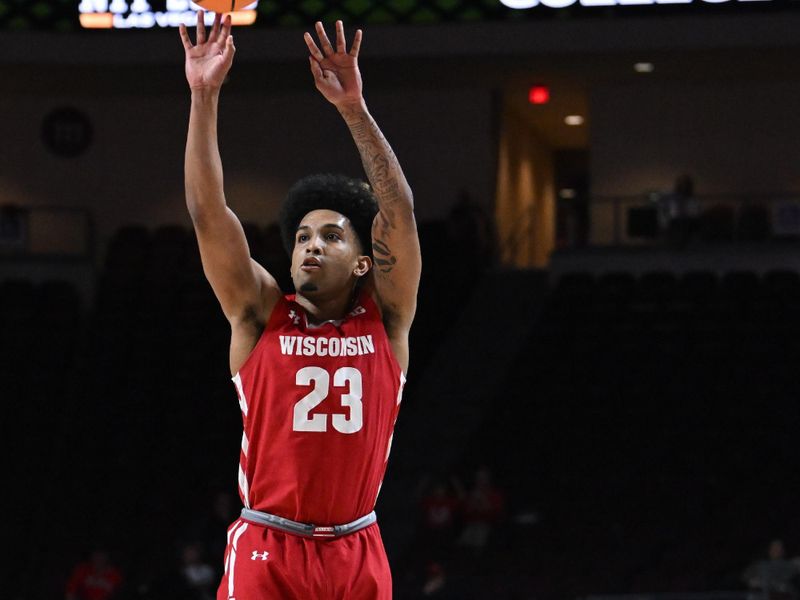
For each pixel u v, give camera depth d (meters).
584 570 20.17
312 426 5.09
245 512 5.21
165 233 29.81
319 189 5.38
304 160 33.12
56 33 28.55
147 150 33.25
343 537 5.15
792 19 27.08
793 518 20.92
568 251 28.75
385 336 5.32
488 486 21.72
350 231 5.33
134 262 28.98
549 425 23.95
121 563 21.81
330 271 5.23
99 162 33.25
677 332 25.27
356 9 28.50
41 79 30.62
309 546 5.09
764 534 20.64
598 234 32.28
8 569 21.92
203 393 25.31
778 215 29.11
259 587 5.03
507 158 34.44
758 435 22.89
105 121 33.34
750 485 21.88
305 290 5.23
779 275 26.67
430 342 27.39
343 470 5.10
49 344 26.25
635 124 32.44
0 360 25.84
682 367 24.50
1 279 28.67
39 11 28.73
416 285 5.38
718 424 23.25
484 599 19.42
